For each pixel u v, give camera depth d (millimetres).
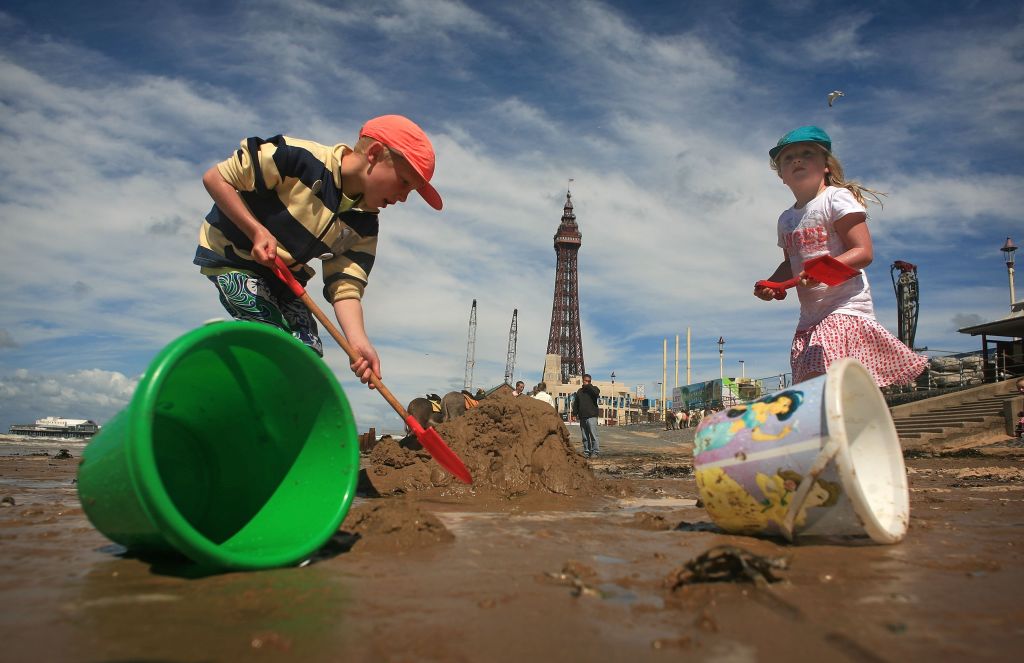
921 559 2686
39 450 17312
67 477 7480
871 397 3457
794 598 2035
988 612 1903
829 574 2363
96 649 1544
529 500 5395
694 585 2166
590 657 1518
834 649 1585
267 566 2387
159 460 3135
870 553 2830
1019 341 27594
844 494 2914
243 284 3713
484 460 5949
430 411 8477
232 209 3506
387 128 3605
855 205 4582
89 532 3266
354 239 3885
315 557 2660
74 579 2258
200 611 1868
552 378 109312
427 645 1586
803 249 4832
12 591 2086
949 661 1512
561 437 6176
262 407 3002
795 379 4816
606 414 94562
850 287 4625
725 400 39656
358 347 3801
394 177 3672
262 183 3531
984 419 20469
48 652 1521
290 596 2031
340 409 2844
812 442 2990
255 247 3498
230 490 3182
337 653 1530
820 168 4859
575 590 2094
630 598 2041
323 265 4000
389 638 1636
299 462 2998
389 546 2867
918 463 12922
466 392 8547
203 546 2217
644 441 28625
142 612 1854
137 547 2656
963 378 28891
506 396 6406
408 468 6020
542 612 1871
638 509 4910
